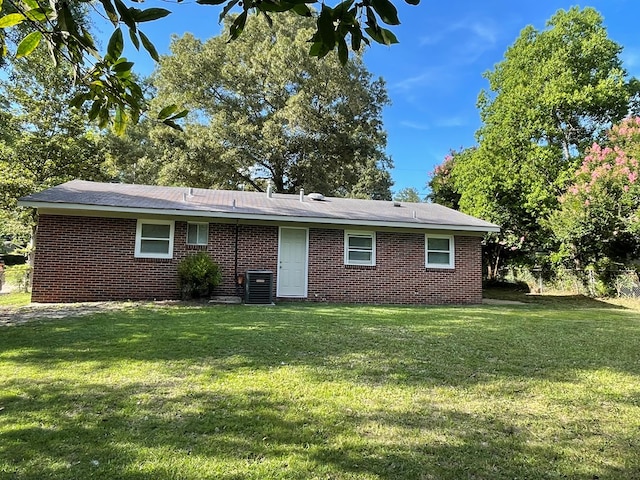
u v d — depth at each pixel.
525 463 2.58
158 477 2.33
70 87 14.55
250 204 11.75
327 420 3.13
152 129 22.08
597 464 2.58
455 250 12.21
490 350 5.43
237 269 10.98
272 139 22.62
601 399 3.70
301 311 8.65
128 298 10.25
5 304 9.41
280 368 4.40
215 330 6.25
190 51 23.98
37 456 2.52
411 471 2.46
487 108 19.23
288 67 22.95
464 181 18.27
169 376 4.06
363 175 25.48
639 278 12.76
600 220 13.17
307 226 11.41
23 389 3.65
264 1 1.64
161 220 10.56
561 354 5.28
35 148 15.30
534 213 15.86
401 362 4.74
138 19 1.64
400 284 11.80
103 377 4.00
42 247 9.84
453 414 3.31
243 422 3.06
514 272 17.59
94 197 10.32
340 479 2.35
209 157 22.17
